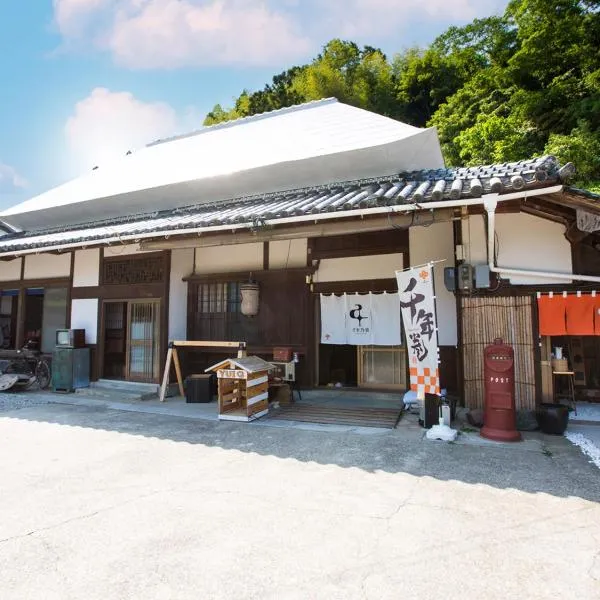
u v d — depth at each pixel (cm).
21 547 298
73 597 243
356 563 274
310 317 880
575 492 382
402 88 2923
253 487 403
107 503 370
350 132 948
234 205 916
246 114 2645
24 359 1123
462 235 680
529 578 257
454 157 1916
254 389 686
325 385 886
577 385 780
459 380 682
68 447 540
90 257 1049
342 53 2933
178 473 443
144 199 1045
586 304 604
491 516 337
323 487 401
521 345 630
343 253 856
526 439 551
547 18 1838
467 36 2800
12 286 1195
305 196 822
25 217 1247
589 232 587
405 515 341
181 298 981
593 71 1720
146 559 282
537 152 1566
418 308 610
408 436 571
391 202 566
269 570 268
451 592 244
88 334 1029
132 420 693
